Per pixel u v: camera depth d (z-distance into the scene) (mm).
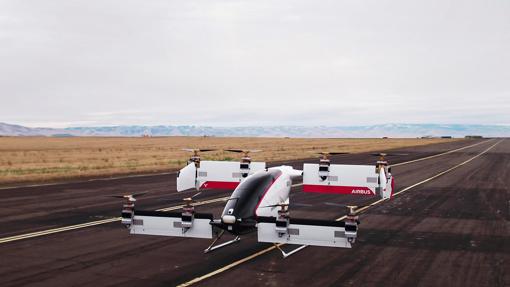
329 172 14930
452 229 15828
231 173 15609
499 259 11883
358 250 12828
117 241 13602
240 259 11750
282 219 10047
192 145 118312
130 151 82125
